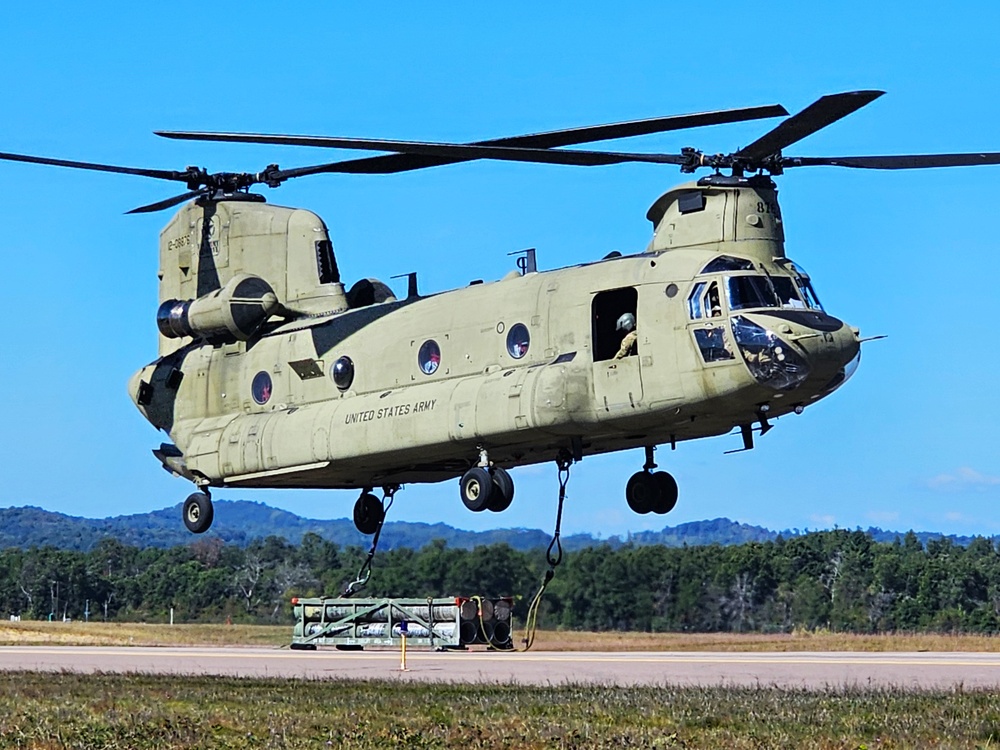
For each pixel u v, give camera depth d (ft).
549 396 113.60
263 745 69.26
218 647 148.56
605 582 295.48
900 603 298.35
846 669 102.83
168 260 152.97
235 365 142.72
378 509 147.95
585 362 115.03
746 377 107.96
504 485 120.57
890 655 122.11
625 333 115.03
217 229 147.95
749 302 109.40
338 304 140.36
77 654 131.75
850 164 114.83
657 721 74.08
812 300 113.09
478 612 131.85
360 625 135.13
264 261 144.46
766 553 305.73
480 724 73.97
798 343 107.04
